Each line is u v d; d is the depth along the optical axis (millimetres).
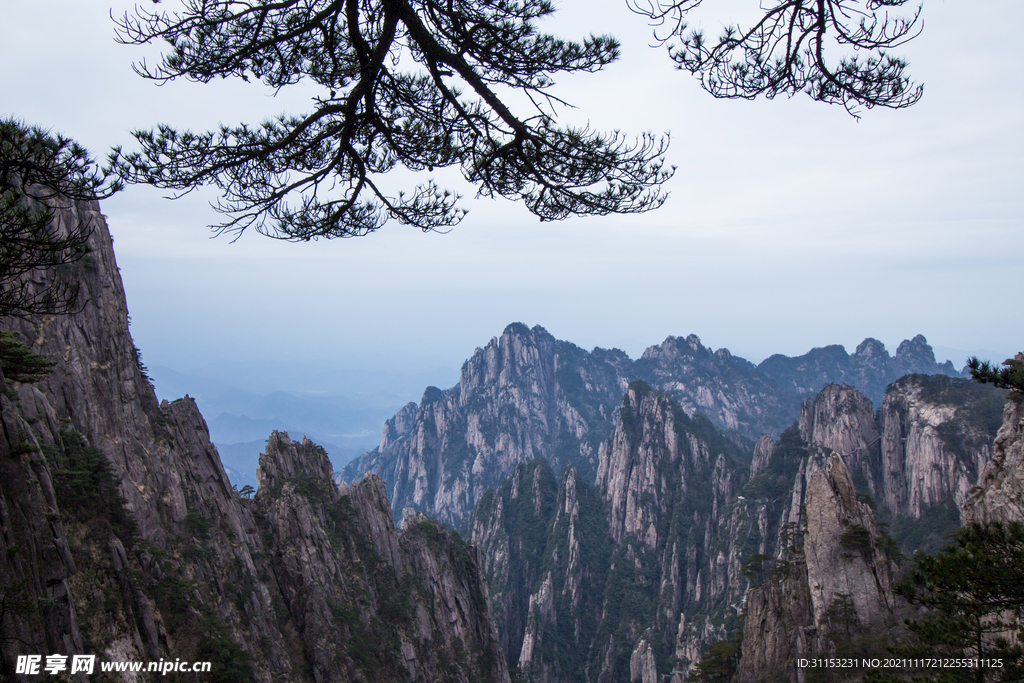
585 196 12133
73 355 48031
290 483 80000
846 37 10281
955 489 131500
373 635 76062
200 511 60562
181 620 44531
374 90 11312
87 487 41906
